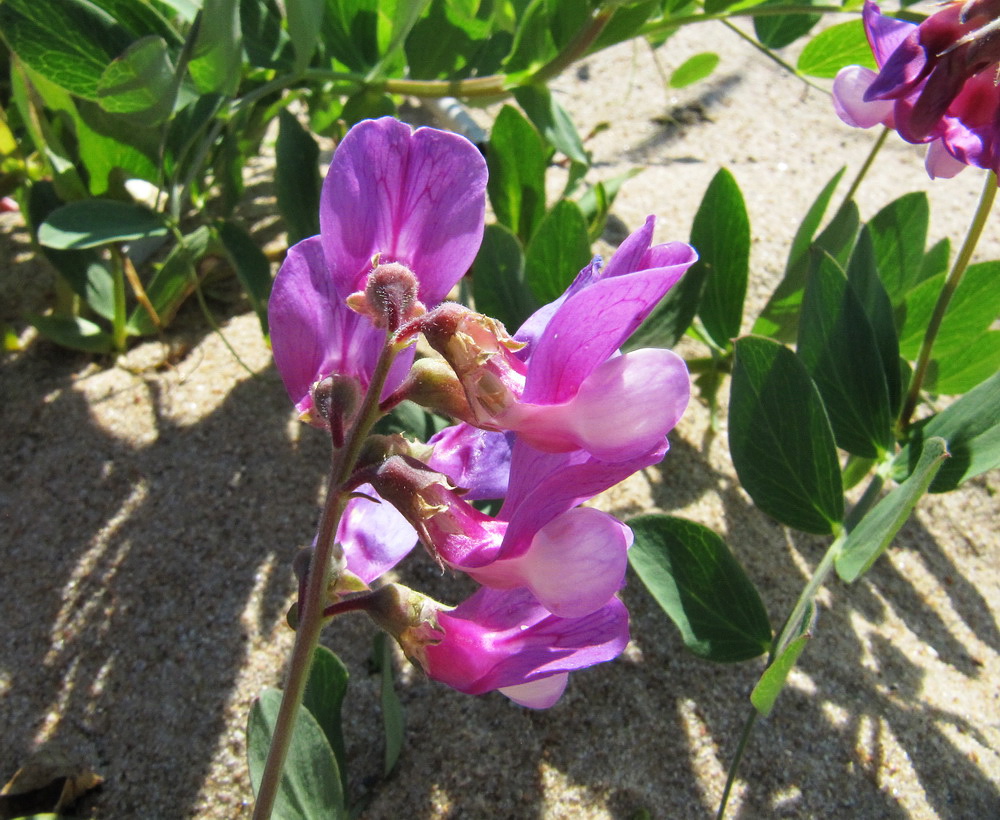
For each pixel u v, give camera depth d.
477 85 0.18
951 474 0.13
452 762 0.14
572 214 0.15
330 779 0.11
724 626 0.12
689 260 0.07
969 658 0.16
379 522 0.09
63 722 0.14
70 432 0.17
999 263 0.16
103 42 0.14
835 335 0.14
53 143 0.17
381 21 0.18
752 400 0.12
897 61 0.11
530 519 0.07
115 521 0.16
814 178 0.25
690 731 0.14
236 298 0.20
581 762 0.14
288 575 0.15
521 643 0.08
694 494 0.17
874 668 0.15
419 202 0.08
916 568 0.17
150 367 0.18
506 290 0.14
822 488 0.13
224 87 0.15
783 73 0.29
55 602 0.15
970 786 0.14
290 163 0.15
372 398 0.08
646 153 0.25
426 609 0.08
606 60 0.29
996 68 0.11
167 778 0.13
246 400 0.18
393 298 0.08
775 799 0.13
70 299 0.19
